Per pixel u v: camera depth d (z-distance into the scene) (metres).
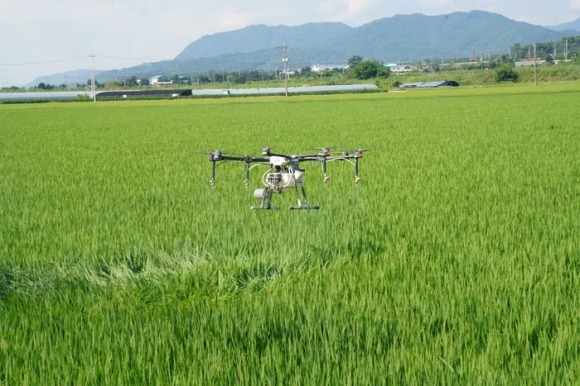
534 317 5.55
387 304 5.93
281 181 7.32
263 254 7.74
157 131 35.53
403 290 6.32
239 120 43.94
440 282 6.63
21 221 10.75
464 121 34.50
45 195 13.62
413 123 34.69
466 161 17.00
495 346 5.02
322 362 4.82
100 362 4.90
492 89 94.88
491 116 38.03
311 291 6.43
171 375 4.69
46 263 7.97
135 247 8.39
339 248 8.20
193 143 26.77
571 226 9.16
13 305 6.34
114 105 85.75
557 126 28.77
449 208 10.62
